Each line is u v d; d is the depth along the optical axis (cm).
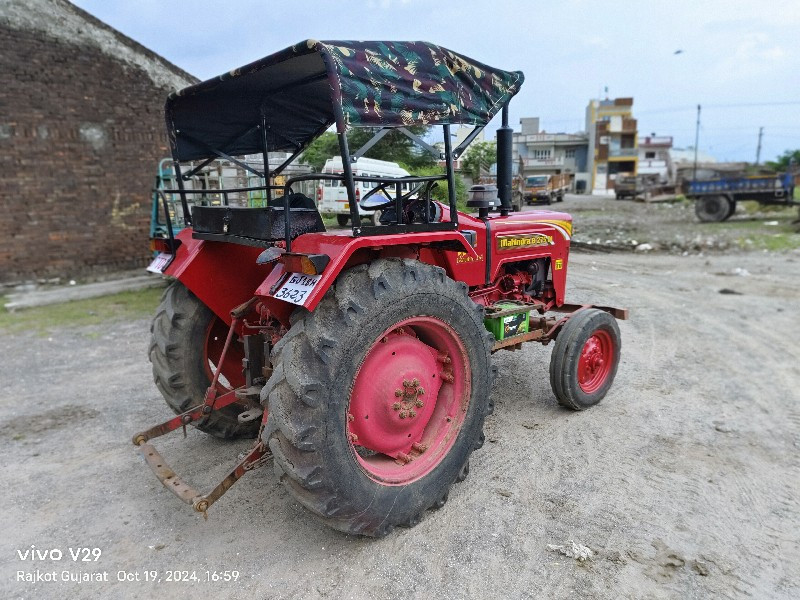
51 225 908
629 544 266
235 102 326
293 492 246
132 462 352
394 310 256
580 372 408
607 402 432
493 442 370
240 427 371
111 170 962
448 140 283
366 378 266
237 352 373
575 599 233
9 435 391
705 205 1805
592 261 1124
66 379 499
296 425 232
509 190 421
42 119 877
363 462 269
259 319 351
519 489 314
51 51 874
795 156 4669
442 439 296
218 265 334
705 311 707
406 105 256
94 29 919
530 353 548
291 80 300
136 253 1011
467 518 288
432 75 265
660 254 1210
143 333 643
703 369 502
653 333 611
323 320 243
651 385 465
